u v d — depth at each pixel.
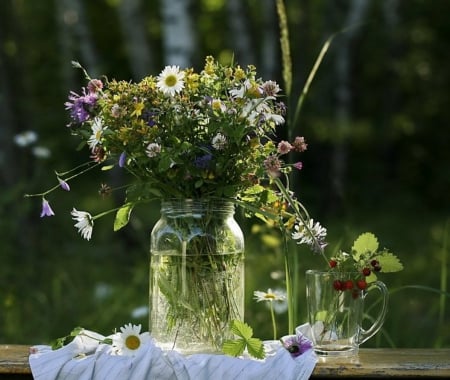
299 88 10.48
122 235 7.37
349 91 12.50
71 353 2.42
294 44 11.04
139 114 2.36
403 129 14.87
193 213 2.45
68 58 12.20
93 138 2.38
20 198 5.97
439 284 6.45
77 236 6.71
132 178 8.76
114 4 14.62
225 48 14.06
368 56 14.71
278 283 4.76
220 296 2.46
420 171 15.27
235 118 2.41
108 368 2.33
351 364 2.42
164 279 2.46
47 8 13.95
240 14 9.62
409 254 8.13
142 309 3.95
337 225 8.82
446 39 15.16
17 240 5.85
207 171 2.40
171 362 2.32
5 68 6.67
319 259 5.54
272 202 2.56
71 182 12.35
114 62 14.71
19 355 2.57
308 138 12.88
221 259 2.46
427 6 15.01
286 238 2.64
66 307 5.02
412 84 15.28
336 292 2.48
